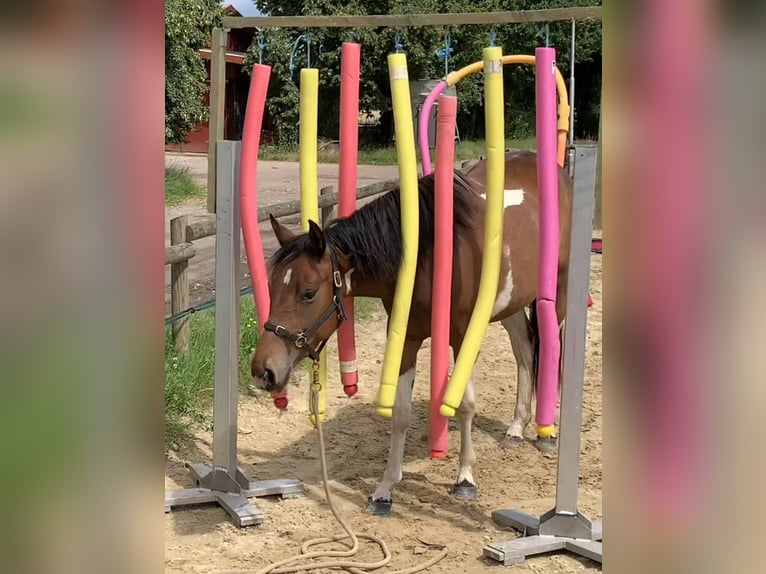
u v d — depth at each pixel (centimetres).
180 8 1584
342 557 276
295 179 1590
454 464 374
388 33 1992
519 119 2184
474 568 271
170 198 1267
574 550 280
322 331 284
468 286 308
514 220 337
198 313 558
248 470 362
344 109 310
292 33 1989
